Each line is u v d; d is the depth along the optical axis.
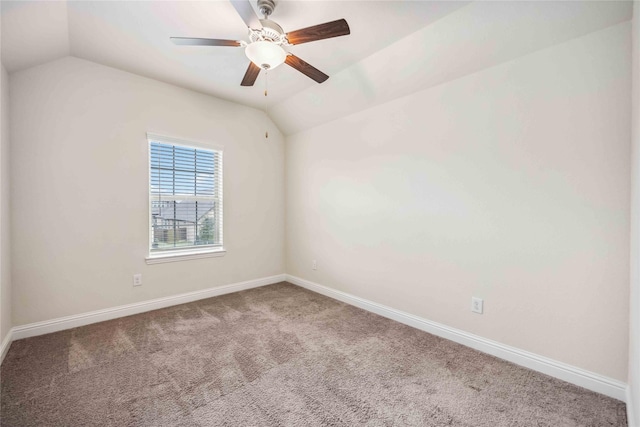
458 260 2.32
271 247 4.05
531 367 1.95
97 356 2.08
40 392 1.67
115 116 2.75
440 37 2.09
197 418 1.49
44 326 2.43
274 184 4.06
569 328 1.80
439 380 1.82
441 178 2.42
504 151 2.05
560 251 1.83
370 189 3.01
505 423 1.47
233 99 3.50
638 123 1.33
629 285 1.59
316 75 2.19
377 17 1.96
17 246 2.31
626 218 1.60
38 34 2.00
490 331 2.15
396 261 2.78
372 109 2.97
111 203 2.75
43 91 2.40
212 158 3.50
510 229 2.03
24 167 2.33
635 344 1.37
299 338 2.39
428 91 2.49
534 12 1.73
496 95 2.08
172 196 3.19
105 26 2.10
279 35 1.74
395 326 2.65
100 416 1.49
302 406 1.58
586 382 1.74
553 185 1.84
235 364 1.99
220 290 3.55
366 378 1.84
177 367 1.95
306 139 3.81
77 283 2.59
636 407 1.32
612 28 1.61
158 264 3.05
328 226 3.52
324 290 3.58
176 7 1.89
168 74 2.86
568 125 1.77
